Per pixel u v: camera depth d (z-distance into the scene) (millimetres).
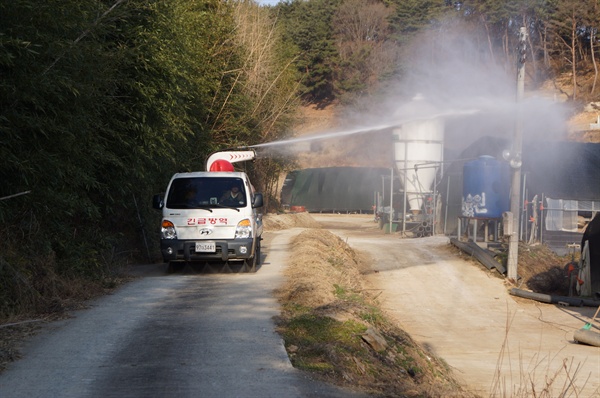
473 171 21281
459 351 11062
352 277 14953
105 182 13672
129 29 13117
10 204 9977
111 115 13414
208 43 22469
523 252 18812
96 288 11031
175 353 7117
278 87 31516
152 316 9016
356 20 71125
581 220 23625
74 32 10180
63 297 10148
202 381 6188
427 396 6641
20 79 8828
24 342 7543
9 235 9836
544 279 17172
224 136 25266
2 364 6664
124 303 9984
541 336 12258
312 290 10516
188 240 12953
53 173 10109
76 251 11469
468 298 15320
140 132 13953
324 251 16766
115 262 13273
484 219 21141
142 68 13703
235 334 7957
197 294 10766
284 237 22125
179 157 19094
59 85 9617
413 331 12500
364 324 8438
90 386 6020
